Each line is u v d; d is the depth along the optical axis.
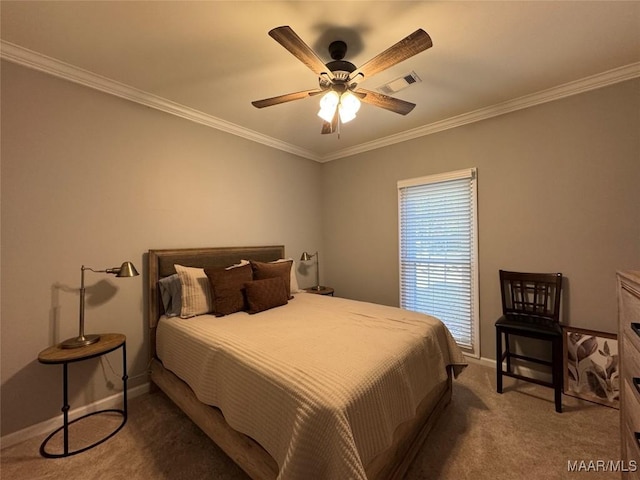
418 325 1.88
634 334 1.01
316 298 2.78
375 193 3.58
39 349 1.84
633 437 0.99
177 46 1.77
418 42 1.31
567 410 1.98
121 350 2.20
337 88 1.69
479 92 2.35
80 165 2.03
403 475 1.39
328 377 1.18
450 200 2.95
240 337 1.66
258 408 1.25
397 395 1.34
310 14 1.52
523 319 2.31
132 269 1.97
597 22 1.58
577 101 2.23
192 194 2.70
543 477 1.43
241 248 3.04
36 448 1.68
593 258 2.18
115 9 1.47
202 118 2.73
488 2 1.45
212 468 1.52
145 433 1.80
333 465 0.96
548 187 2.37
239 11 1.49
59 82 1.95
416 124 3.00
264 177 3.39
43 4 1.42
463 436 1.73
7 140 1.75
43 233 1.87
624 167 2.06
